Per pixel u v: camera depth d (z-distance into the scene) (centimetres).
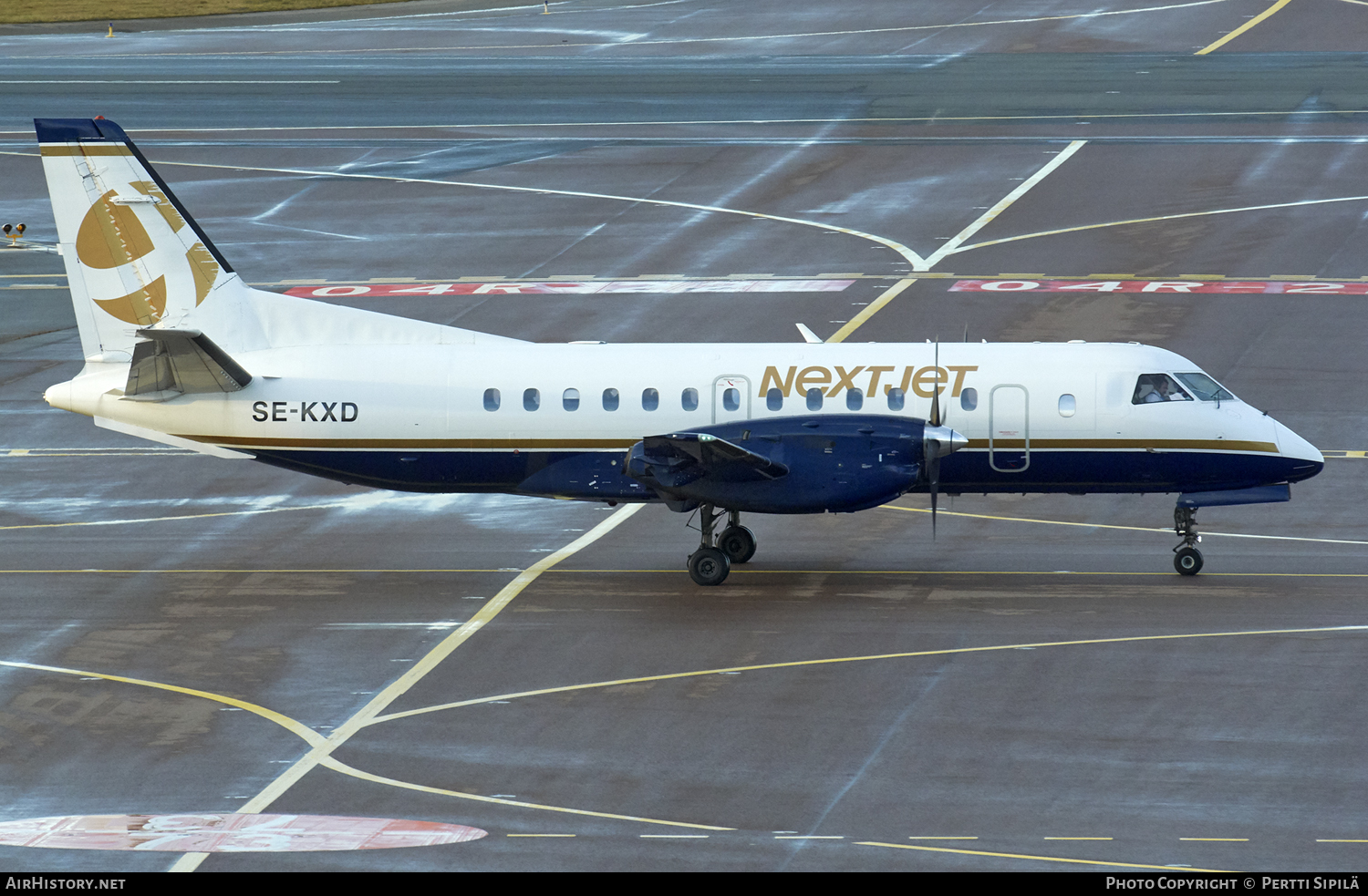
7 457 14525
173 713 8638
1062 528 12281
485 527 12581
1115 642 9444
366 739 8219
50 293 19938
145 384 11125
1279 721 8175
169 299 11475
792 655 9344
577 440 11075
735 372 10994
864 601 10425
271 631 10038
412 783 7656
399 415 11150
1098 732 8088
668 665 9219
